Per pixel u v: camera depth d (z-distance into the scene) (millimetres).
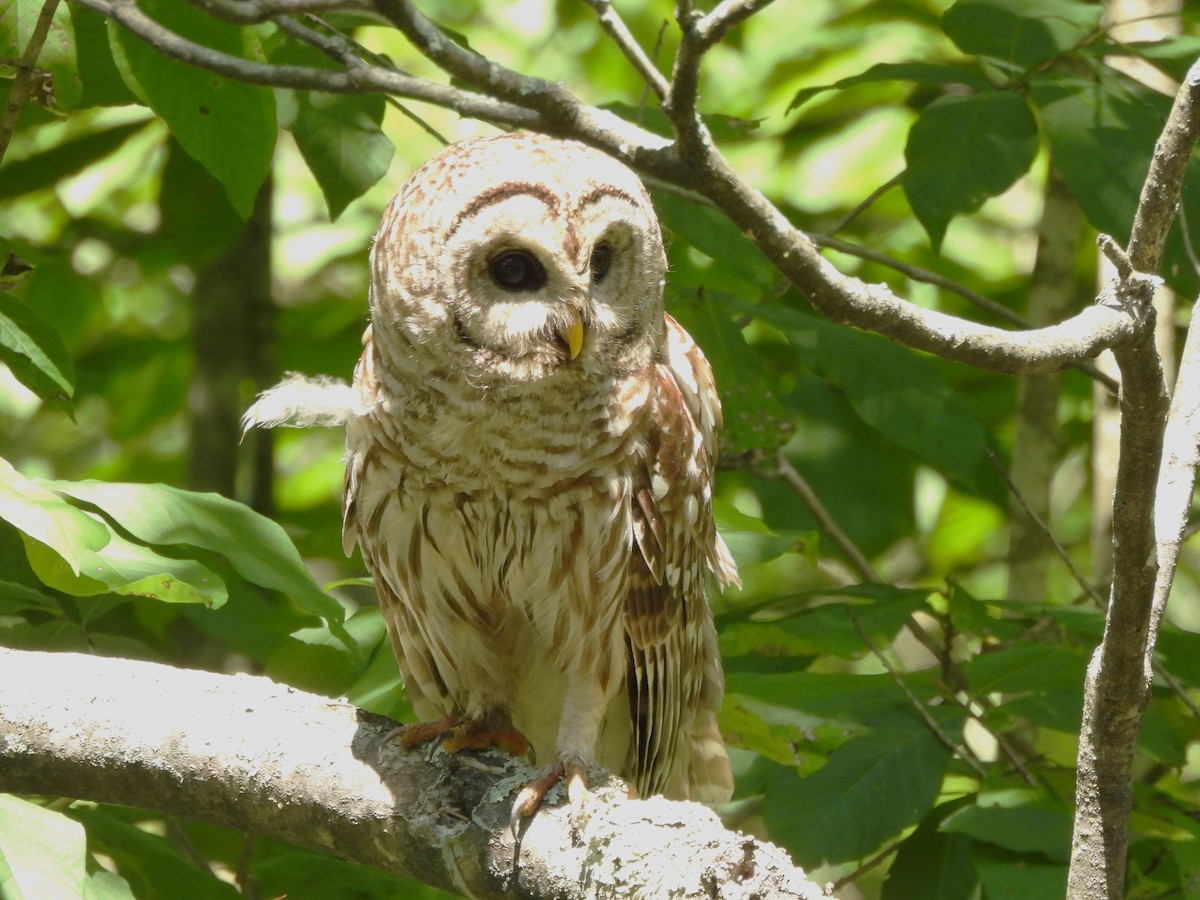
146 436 16250
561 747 7055
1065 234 12328
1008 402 14406
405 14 5559
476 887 5625
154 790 6059
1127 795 5668
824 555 11531
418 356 6723
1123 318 5090
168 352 15734
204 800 6020
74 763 6082
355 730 6047
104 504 6641
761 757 8844
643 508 7113
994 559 15273
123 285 15844
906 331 4996
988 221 17047
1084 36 9367
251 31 7867
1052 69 9422
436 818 5707
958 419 9367
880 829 7277
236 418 13211
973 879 7688
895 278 14750
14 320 7461
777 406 9500
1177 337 12469
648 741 7590
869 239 15195
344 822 5836
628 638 7344
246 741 6000
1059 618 8359
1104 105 8766
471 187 6598
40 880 5371
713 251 9148
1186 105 5082
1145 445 5199
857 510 12484
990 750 12617
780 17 15906
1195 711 7902
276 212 16531
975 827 6898
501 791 5715
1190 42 9328
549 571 7059
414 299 6652
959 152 8719
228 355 13242
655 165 5246
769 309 9719
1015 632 8789
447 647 7457
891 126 15391
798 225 13836
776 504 12531
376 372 6945
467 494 6945
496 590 7285
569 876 5422
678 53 4953
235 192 8148
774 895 4836
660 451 7156
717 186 5016
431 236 6609
